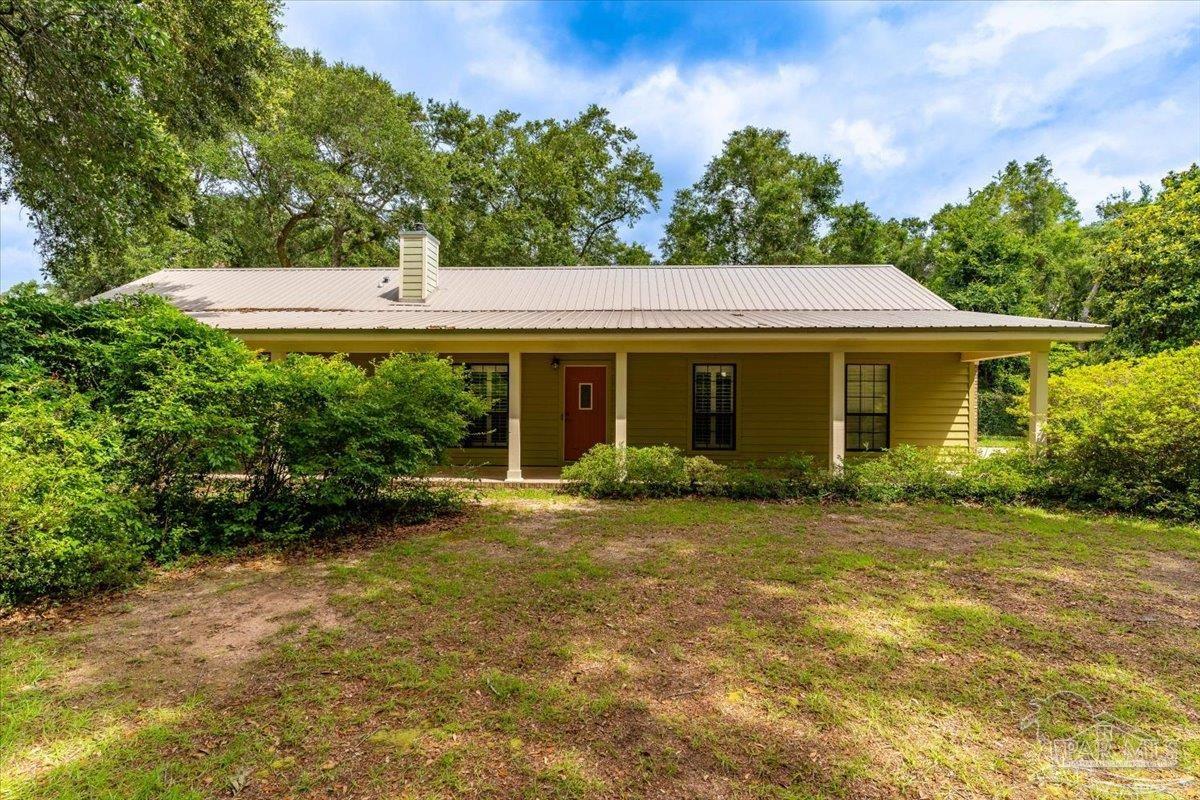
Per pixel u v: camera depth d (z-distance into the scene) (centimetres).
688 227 2736
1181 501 648
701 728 241
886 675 288
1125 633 339
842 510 696
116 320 503
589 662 300
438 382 652
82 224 947
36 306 471
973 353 1021
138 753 222
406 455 610
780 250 2494
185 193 981
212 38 974
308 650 313
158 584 422
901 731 240
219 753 222
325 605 381
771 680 282
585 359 1080
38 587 374
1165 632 341
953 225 1959
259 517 548
